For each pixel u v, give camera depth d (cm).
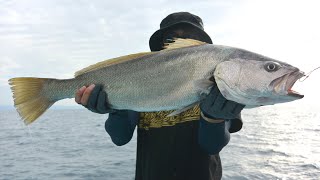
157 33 99
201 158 89
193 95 82
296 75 77
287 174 287
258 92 78
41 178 295
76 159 384
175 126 90
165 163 89
